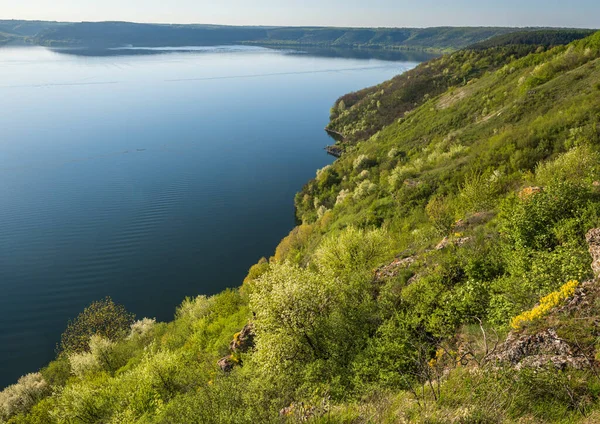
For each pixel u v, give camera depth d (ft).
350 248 73.36
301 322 45.83
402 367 32.78
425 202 117.50
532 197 45.32
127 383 81.15
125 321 163.02
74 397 81.61
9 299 216.54
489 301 35.19
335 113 598.75
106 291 222.48
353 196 179.11
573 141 94.22
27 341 184.85
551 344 22.90
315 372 39.52
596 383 19.44
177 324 130.62
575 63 178.91
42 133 556.92
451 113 252.62
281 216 312.71
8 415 111.86
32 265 247.50
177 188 371.97
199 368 74.49
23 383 124.36
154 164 439.22
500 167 104.22
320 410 26.68
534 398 20.17
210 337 97.30
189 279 232.53
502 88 226.58
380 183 178.81
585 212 38.75
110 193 359.05
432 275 44.29
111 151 484.74
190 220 307.78
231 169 423.23
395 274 53.47
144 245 271.08
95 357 116.67
